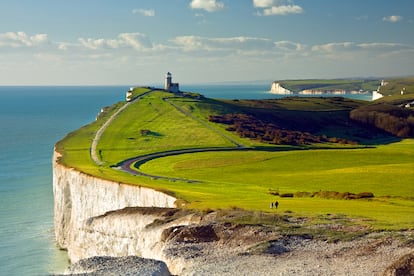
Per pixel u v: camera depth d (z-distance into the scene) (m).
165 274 38.72
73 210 92.69
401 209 53.34
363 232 40.88
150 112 187.00
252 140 153.12
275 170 110.31
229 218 48.19
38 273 67.62
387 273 30.98
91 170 99.25
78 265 40.41
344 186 83.75
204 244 43.47
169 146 140.62
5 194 113.88
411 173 93.94
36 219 95.62
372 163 118.88
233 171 109.31
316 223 44.88
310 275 33.34
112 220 63.41
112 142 143.88
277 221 46.28
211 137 152.62
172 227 48.00
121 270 38.31
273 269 35.50
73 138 149.38
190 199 67.69
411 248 35.78
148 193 77.31
